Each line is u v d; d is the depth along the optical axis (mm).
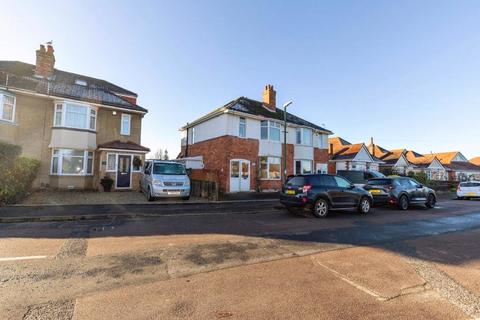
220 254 5473
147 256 5293
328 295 3738
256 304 3455
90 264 4816
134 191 17438
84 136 17000
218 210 11633
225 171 19125
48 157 16484
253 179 20359
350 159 30938
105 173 17484
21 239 6441
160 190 13398
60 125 16438
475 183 20312
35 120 16250
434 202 14406
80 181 16750
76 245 5984
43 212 9664
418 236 7285
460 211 12781
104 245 6031
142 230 7590
